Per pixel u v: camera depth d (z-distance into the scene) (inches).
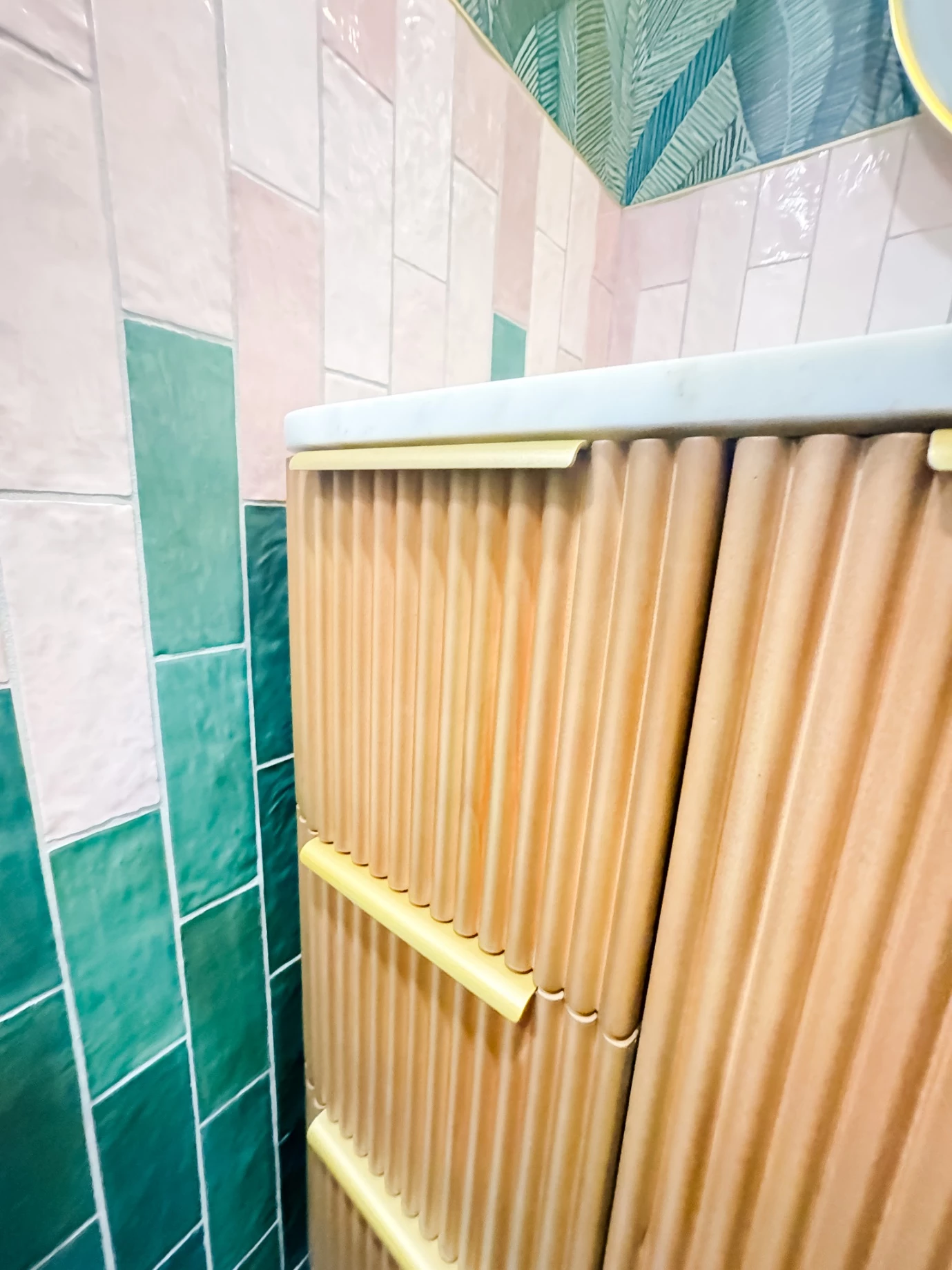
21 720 13.4
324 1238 22.4
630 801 10.5
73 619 13.9
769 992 9.6
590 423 9.6
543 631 11.0
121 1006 16.6
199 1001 18.7
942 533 7.3
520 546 11.1
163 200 13.7
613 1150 12.6
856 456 7.7
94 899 15.5
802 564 8.2
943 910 8.0
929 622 7.5
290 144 16.0
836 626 8.2
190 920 18.0
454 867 14.0
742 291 29.2
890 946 8.6
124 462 14.2
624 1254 12.6
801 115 26.2
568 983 12.2
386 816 15.4
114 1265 17.8
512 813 12.7
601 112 29.0
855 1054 9.2
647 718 10.0
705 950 10.2
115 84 12.5
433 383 22.6
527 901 12.6
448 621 12.6
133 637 15.2
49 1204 15.9
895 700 8.0
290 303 16.9
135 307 13.7
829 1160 9.8
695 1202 11.5
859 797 8.5
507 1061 13.8
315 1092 21.1
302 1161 24.0
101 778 15.1
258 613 18.0
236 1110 20.7
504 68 22.8
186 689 16.6
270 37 15.0
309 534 15.6
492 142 23.0
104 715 14.9
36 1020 14.8
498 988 12.9
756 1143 10.3
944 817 7.8
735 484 8.4
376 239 19.1
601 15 27.3
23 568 12.9
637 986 11.3
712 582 9.2
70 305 12.7
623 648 9.9
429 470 12.1
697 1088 10.7
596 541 9.9
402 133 19.2
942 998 8.2
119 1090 17.0
